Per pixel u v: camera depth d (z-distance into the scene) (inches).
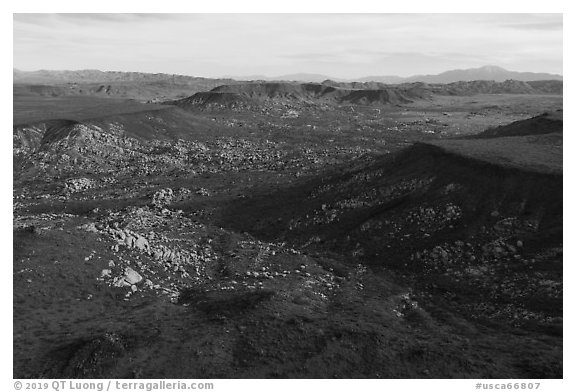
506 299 1631.4
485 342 1359.5
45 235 1744.6
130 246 1905.8
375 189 2785.4
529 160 2402.8
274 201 3270.2
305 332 1342.3
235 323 1382.9
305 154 4980.3
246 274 1882.4
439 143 2950.3
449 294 1771.7
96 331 1289.4
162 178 4195.4
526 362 1233.4
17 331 1264.8
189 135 6028.5
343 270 2038.6
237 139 6038.4
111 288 1578.5
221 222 3043.8
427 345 1316.4
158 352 1224.8
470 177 2396.7
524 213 2064.5
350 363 1238.9
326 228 2652.6
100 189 3878.0
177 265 1894.7
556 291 1557.6
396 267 2086.6
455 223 2185.0
